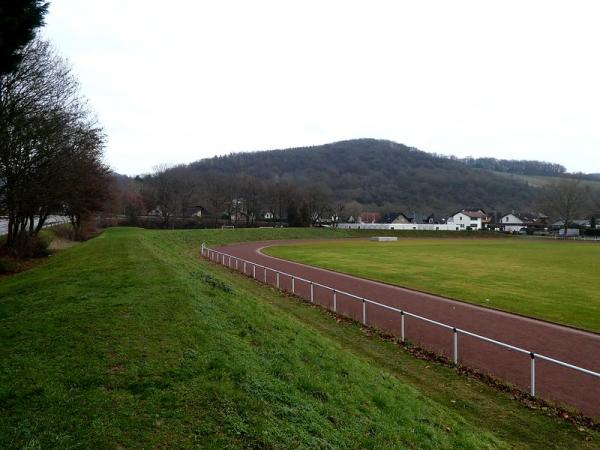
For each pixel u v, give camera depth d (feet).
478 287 89.66
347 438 22.68
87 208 156.66
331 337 53.36
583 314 66.49
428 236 357.82
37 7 45.21
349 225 467.52
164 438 18.56
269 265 127.85
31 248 112.27
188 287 48.29
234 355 28.91
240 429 19.81
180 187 367.04
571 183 377.09
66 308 39.04
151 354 27.48
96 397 21.75
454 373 42.75
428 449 24.97
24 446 17.57
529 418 33.63
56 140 95.86
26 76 82.48
